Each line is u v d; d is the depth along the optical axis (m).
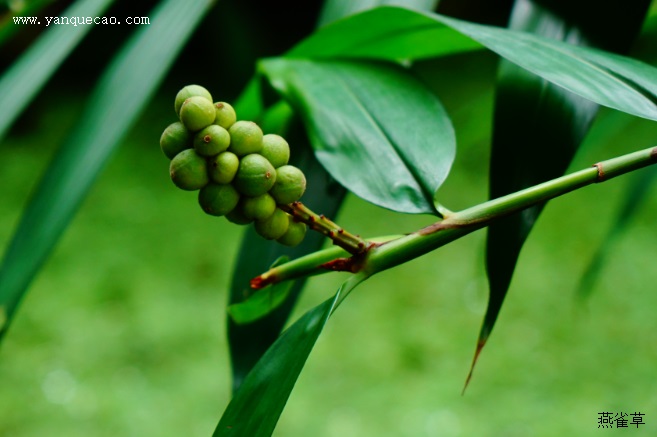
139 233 4.20
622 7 0.68
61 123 5.44
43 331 3.28
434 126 0.66
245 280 0.70
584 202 4.27
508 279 0.63
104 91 0.75
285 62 0.71
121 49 0.77
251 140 0.59
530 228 0.63
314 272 0.61
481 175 4.45
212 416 2.72
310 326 0.60
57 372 3.00
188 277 3.77
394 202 0.64
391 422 2.64
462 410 2.69
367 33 0.71
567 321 3.24
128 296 3.58
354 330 3.26
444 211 0.63
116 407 2.76
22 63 0.77
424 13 0.67
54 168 0.73
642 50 0.81
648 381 2.79
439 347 3.11
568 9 0.68
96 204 4.50
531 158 0.66
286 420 2.66
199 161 0.58
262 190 0.59
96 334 3.26
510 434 2.55
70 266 3.84
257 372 0.60
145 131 5.37
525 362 2.97
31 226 0.71
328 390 2.85
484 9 1.92
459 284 3.59
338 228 0.60
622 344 3.06
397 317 3.35
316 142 0.66
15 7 0.87
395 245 0.60
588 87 0.62
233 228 4.25
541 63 0.63
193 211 4.44
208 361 3.08
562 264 3.68
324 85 0.69
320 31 0.71
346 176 0.65
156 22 0.76
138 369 3.04
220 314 3.43
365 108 0.67
